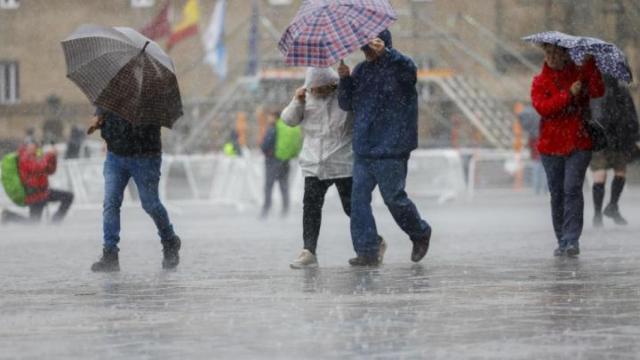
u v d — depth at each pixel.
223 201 65.81
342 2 24.88
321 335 15.24
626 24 107.88
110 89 25.89
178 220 53.47
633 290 20.41
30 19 132.50
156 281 23.77
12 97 133.25
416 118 25.34
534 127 74.12
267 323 16.53
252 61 100.50
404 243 34.75
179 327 16.28
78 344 14.82
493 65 108.69
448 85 103.94
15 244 38.22
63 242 39.31
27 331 16.11
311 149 26.20
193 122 103.88
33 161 51.84
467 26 117.81
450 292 20.34
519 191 76.00
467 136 102.56
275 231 43.62
